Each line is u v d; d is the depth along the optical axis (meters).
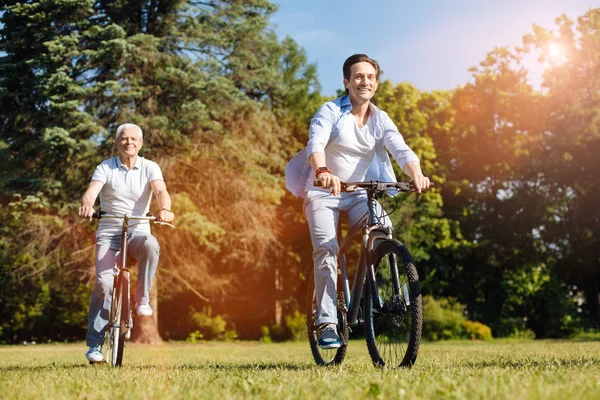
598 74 32.19
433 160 33.81
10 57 21.47
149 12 22.02
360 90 4.68
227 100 21.30
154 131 20.06
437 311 25.89
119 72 20.23
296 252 29.16
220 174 22.08
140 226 5.56
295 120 29.98
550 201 32.75
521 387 2.69
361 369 4.18
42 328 28.14
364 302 4.55
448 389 2.73
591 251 32.41
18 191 19.97
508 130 33.84
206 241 21.31
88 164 20.09
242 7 22.67
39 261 21.03
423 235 30.09
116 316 5.25
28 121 21.41
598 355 6.52
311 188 4.69
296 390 2.83
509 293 30.72
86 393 2.93
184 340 28.45
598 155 31.30
